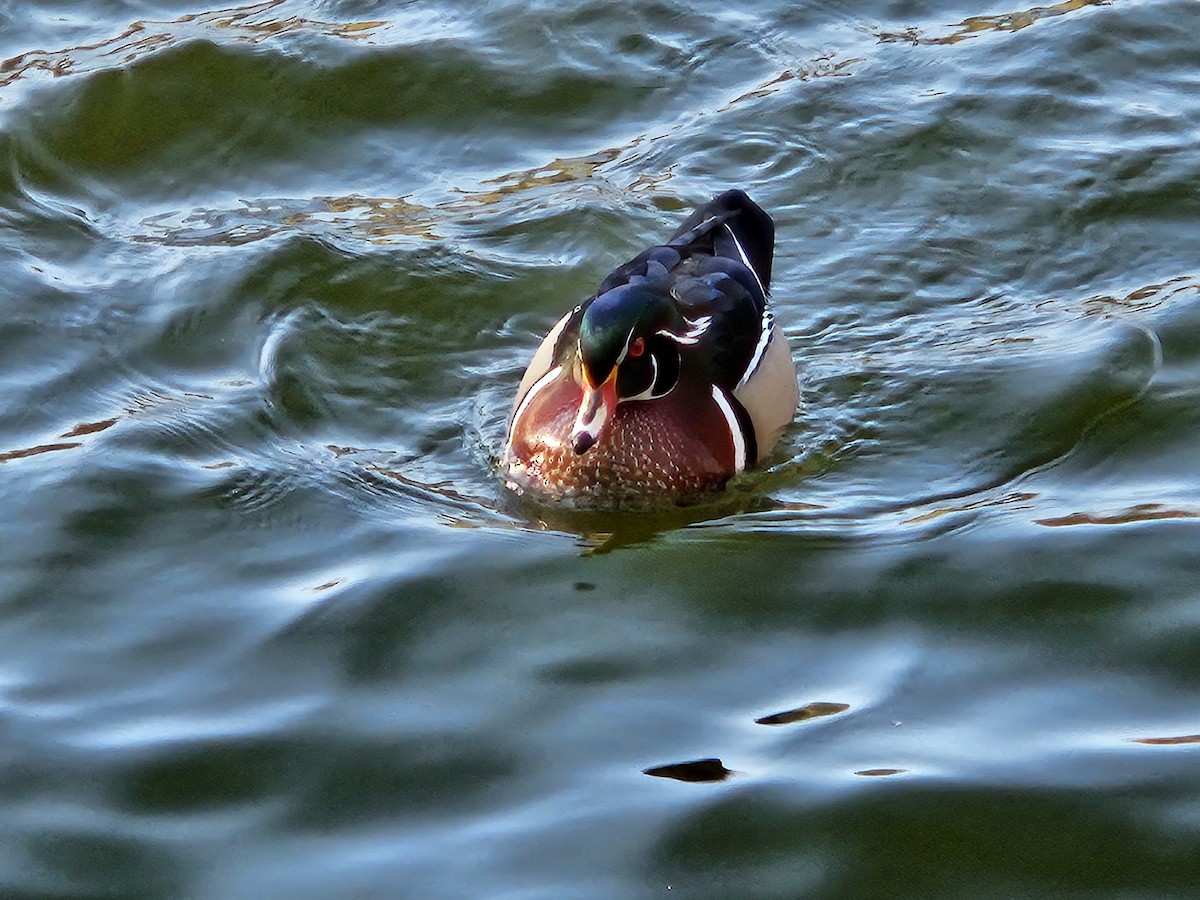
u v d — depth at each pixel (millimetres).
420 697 9641
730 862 8367
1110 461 11883
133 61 16594
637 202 15078
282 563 10883
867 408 12703
